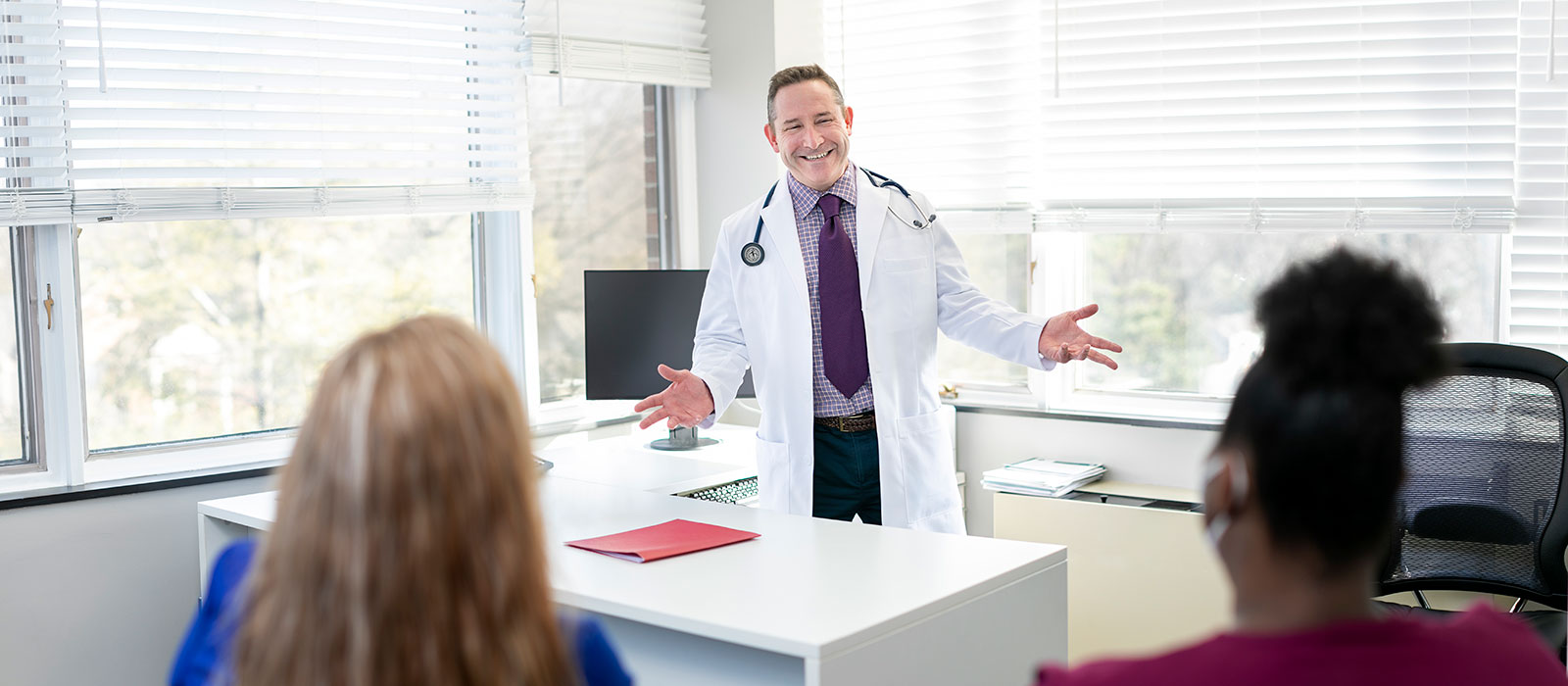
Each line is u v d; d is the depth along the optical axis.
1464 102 3.12
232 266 3.21
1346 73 3.24
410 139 3.45
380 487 0.82
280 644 0.83
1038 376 3.76
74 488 2.88
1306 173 3.31
